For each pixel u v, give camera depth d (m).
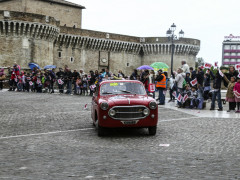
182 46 72.06
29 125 13.31
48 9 64.81
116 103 10.44
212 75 18.66
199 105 19.34
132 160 7.39
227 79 18.25
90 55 66.81
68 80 32.19
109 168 6.68
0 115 16.25
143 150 8.55
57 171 6.50
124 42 71.19
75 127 12.82
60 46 61.84
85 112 17.59
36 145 9.38
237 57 180.12
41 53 53.19
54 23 54.91
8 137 10.73
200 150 8.45
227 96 17.80
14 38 50.97
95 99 11.80
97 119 10.75
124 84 11.99
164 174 6.14
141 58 75.56
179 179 5.79
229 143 9.33
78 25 71.25
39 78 33.22
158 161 7.26
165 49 72.12
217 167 6.66
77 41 63.94
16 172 6.49
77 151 8.51
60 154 8.16
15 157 7.89
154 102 10.69
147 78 22.78
